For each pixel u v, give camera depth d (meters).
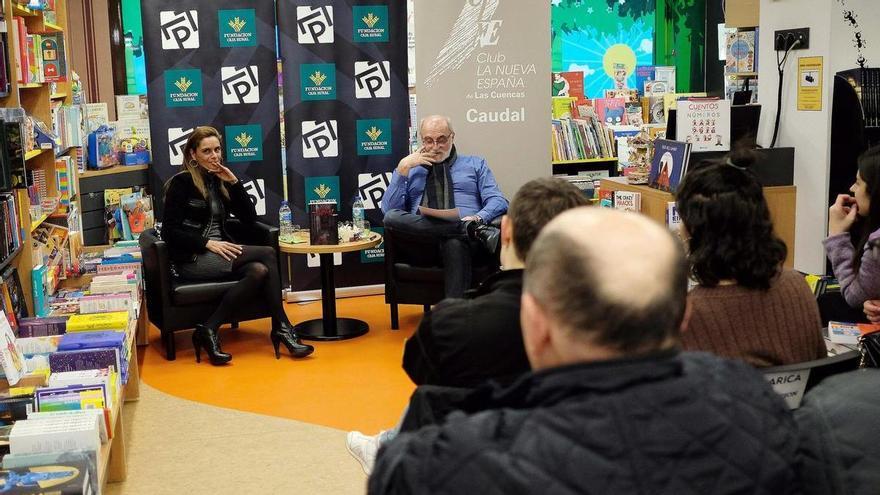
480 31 5.96
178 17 6.61
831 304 3.21
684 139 5.03
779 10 5.42
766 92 5.60
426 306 6.09
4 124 3.67
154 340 6.14
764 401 1.21
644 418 1.11
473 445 1.12
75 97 6.70
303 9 6.72
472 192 6.01
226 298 5.57
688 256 2.21
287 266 7.21
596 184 8.24
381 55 6.87
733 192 2.13
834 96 5.08
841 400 1.50
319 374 5.27
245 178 6.86
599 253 1.17
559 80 9.23
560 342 1.20
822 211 5.21
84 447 2.88
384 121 6.94
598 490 1.07
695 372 1.20
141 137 7.18
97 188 6.74
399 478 1.15
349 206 6.98
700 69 11.97
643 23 12.04
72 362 3.58
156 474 3.94
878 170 3.03
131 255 5.75
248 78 6.76
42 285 4.54
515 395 1.22
